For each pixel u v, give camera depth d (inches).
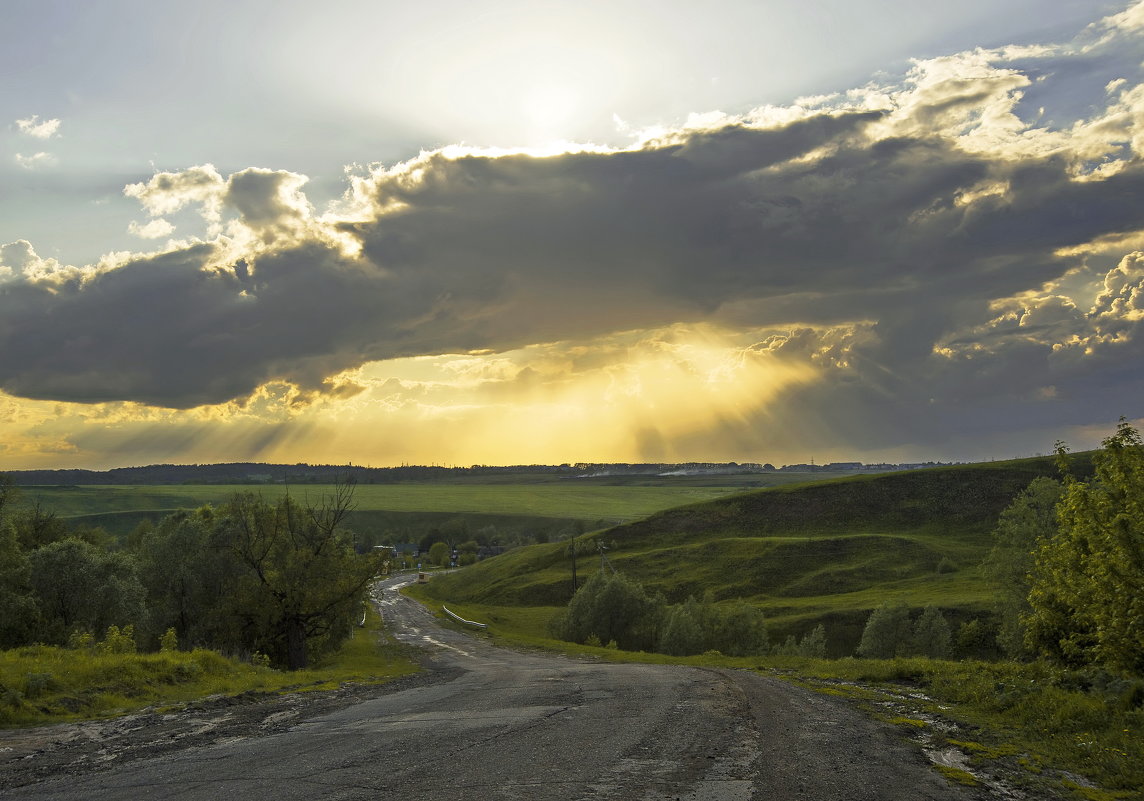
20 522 2487.7
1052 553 850.1
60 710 575.2
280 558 1625.2
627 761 367.2
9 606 1631.4
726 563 4539.9
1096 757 378.3
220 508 2217.0
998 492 5132.9
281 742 438.0
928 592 3548.2
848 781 332.8
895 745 417.4
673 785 320.5
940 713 526.3
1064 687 600.1
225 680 788.6
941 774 351.9
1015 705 523.8
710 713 523.5
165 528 2182.6
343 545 1722.4
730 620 2773.1
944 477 5492.1
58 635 1690.5
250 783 332.2
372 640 2460.6
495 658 1729.8
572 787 316.5
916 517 5059.1
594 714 526.0
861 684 732.0
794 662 1061.1
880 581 3966.5
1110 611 636.1
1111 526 634.2
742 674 879.1
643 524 5693.9
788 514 5442.9
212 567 1796.3
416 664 1625.2
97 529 3272.6
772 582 4183.1
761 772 345.7
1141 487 642.2
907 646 2655.0
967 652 2682.1
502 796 301.6
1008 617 2158.0
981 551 4330.7
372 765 363.3
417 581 6033.5
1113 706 488.4
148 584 1894.7
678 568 4623.5
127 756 410.6
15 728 514.6
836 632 3154.5
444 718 522.9
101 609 1724.9
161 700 655.1
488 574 5467.5
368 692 746.2
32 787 343.6
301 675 959.6
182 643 1722.4
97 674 682.8
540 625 3767.2
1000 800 311.7
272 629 1624.0
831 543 4581.7
